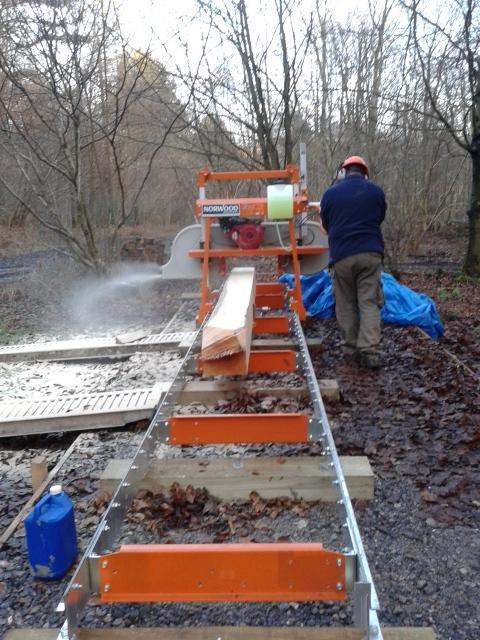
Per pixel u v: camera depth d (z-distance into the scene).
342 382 5.92
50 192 13.79
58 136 11.56
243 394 5.24
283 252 7.00
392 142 15.12
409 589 2.88
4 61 10.94
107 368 7.29
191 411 5.11
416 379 5.94
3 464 4.80
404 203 14.86
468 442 4.39
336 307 6.49
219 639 2.32
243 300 5.48
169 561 2.42
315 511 3.58
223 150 13.22
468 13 11.34
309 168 18.16
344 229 6.07
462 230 22.28
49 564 3.02
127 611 2.77
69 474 4.34
